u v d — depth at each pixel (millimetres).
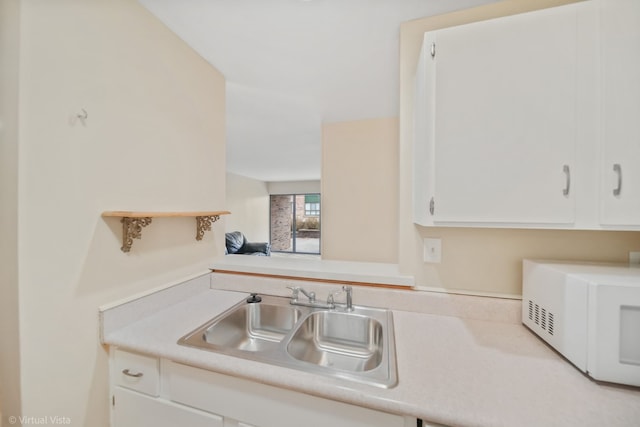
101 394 970
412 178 1200
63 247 850
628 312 675
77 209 887
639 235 964
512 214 830
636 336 671
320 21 1189
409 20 1187
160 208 1216
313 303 1304
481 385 701
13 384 763
